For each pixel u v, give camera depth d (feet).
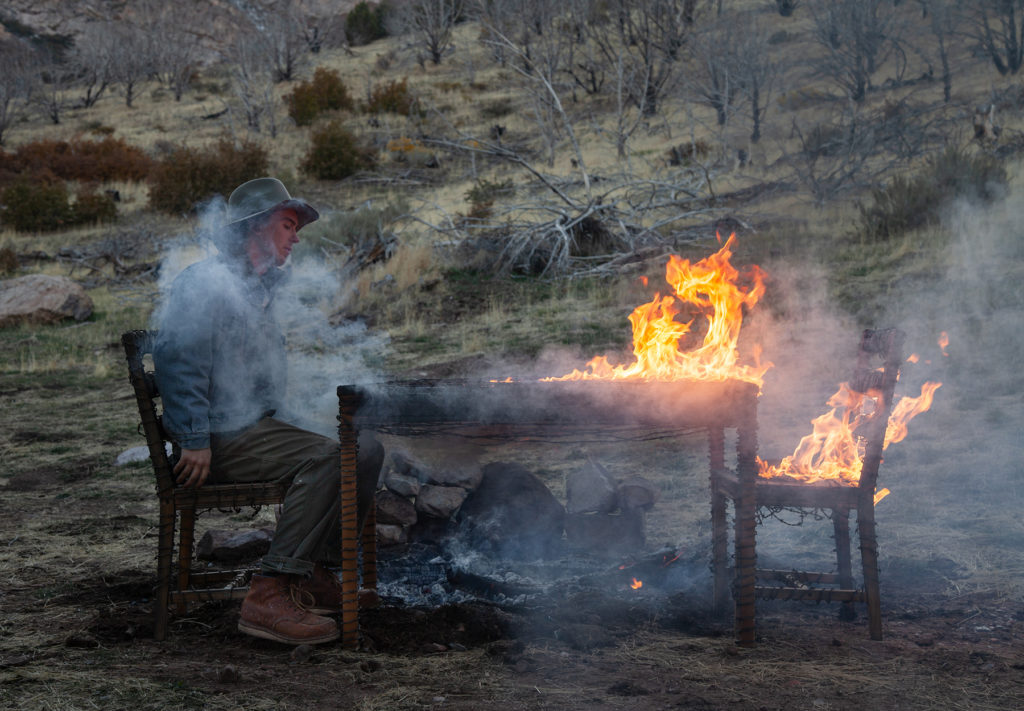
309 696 8.50
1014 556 12.83
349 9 197.16
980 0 91.04
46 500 19.65
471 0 136.36
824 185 55.98
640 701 8.30
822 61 92.27
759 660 9.43
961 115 72.38
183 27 170.71
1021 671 8.91
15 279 52.13
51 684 8.77
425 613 11.07
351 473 10.03
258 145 98.07
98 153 99.86
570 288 46.11
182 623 11.03
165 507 10.34
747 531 9.95
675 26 97.81
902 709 8.04
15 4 182.29
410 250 52.60
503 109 114.32
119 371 39.47
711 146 78.43
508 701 8.34
